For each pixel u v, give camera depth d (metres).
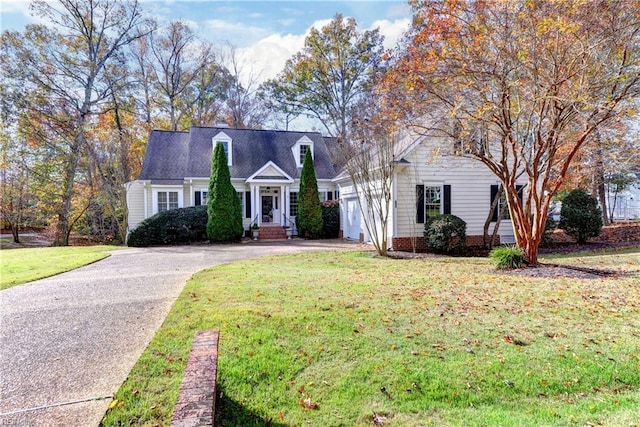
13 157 19.80
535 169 8.37
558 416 2.85
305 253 12.12
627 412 2.88
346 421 2.79
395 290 6.27
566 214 13.56
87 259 11.02
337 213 19.03
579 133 8.62
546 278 7.24
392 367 3.50
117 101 21.75
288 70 29.53
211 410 2.21
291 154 21.38
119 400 2.92
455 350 3.84
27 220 21.52
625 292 5.89
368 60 26.11
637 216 22.91
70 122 20.25
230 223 16.59
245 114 33.03
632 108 6.97
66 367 3.52
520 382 3.30
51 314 5.21
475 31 7.42
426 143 12.92
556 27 6.53
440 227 12.12
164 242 16.09
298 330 4.29
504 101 7.76
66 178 19.78
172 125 27.94
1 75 18.78
